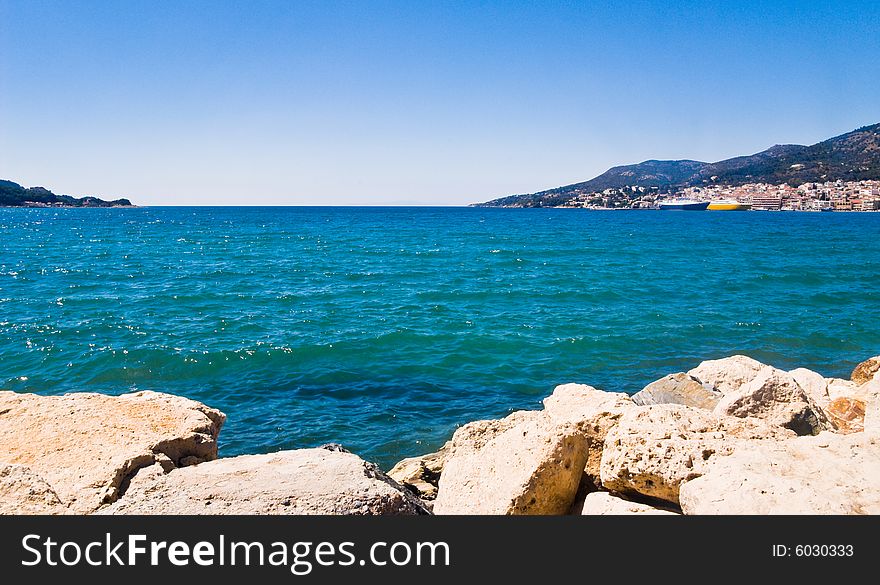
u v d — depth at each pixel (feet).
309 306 101.55
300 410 52.47
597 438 25.70
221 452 43.96
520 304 103.35
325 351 71.20
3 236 279.90
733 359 43.42
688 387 39.29
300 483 20.06
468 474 23.49
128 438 25.29
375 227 396.37
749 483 18.63
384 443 45.70
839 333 79.92
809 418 28.14
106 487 21.62
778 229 361.71
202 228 370.32
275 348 71.77
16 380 60.64
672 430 22.06
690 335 79.41
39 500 19.53
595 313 94.68
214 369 64.39
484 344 75.05
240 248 223.71
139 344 73.05
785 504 17.80
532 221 508.12
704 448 21.20
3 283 124.77
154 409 28.50
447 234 319.06
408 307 100.63
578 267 160.66
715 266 161.48
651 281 131.34
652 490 20.72
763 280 132.26
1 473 20.25
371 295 113.39
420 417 51.13
